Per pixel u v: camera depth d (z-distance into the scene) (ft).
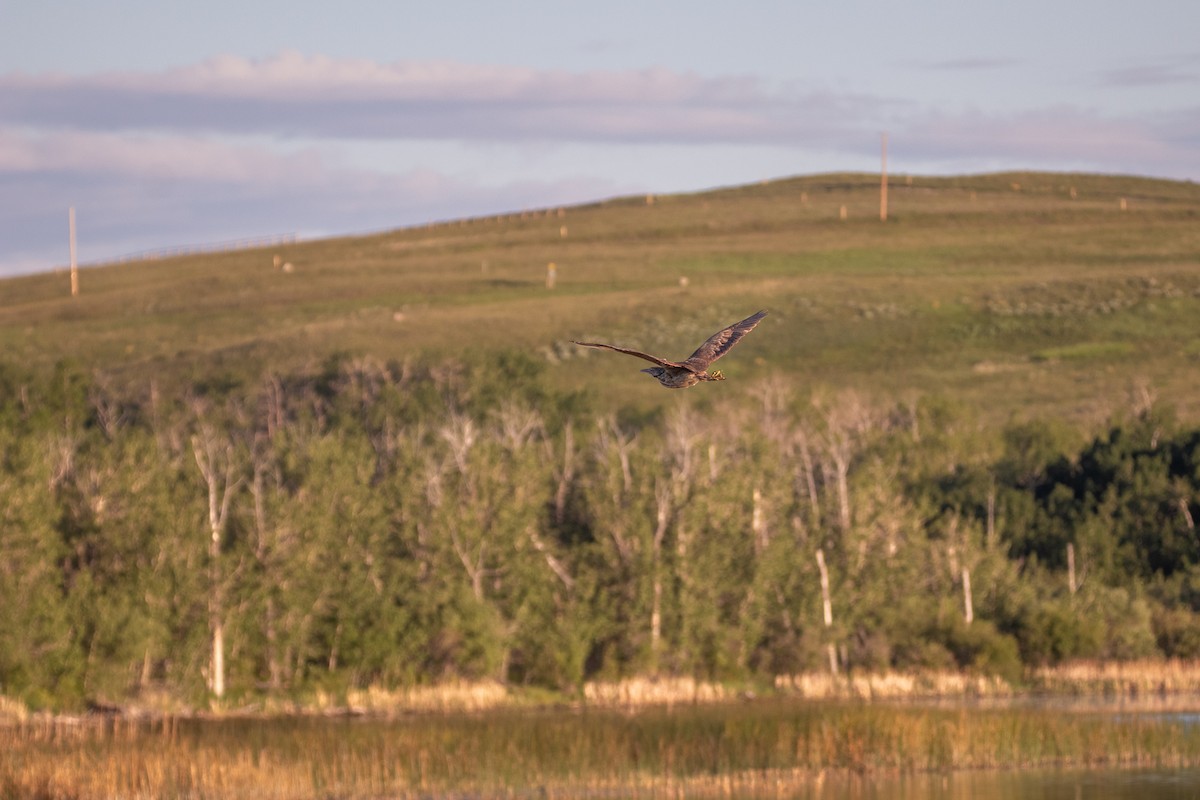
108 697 272.92
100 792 181.88
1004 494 383.86
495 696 292.40
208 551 292.20
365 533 311.88
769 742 219.41
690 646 310.04
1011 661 315.17
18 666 267.80
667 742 221.87
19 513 274.98
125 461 302.25
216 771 190.49
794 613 317.63
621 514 316.81
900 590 334.24
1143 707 269.85
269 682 298.56
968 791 192.65
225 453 349.20
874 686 303.68
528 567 311.88
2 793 178.70
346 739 225.35
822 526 335.47
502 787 193.77
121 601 277.85
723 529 321.11
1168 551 369.30
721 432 394.73
